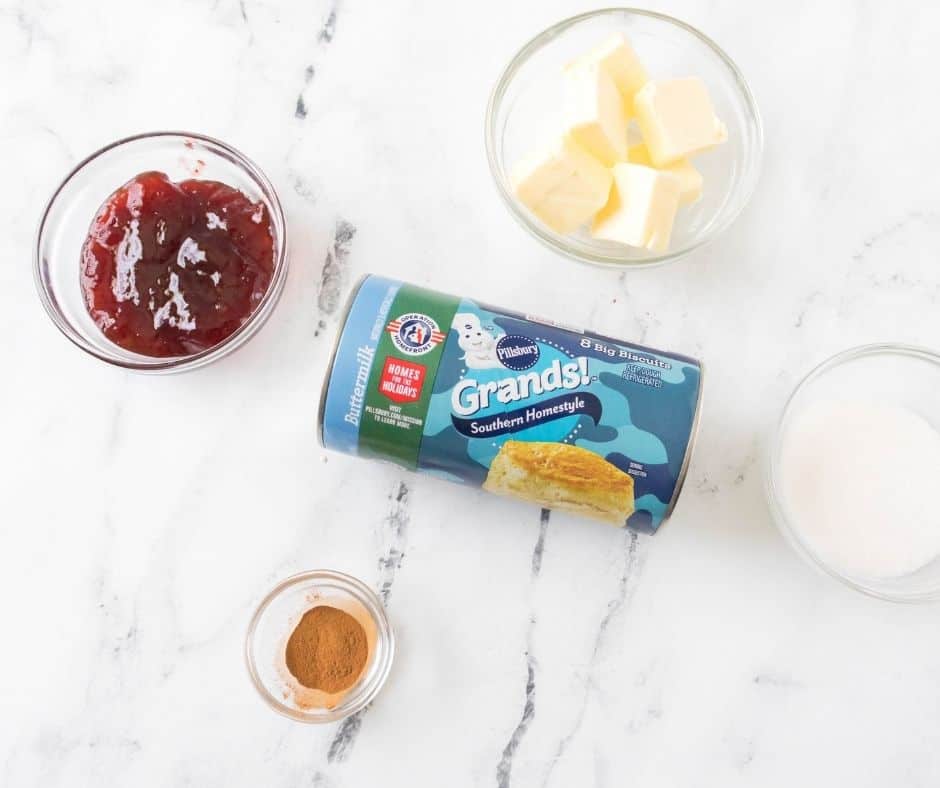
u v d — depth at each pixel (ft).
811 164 3.13
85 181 3.08
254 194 3.08
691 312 3.10
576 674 3.01
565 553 3.05
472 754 2.99
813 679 3.00
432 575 3.04
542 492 2.68
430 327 2.61
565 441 2.59
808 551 2.77
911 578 2.88
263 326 3.10
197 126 3.18
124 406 3.11
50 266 3.02
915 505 2.84
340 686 2.92
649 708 2.99
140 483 3.09
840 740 2.98
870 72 3.14
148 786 2.99
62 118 3.19
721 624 3.01
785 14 3.16
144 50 3.19
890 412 2.93
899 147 3.13
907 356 2.89
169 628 3.04
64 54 3.20
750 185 2.96
